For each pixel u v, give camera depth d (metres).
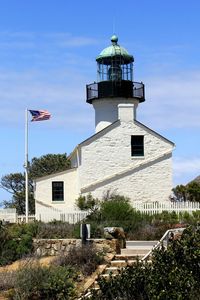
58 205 46.25
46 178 46.56
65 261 24.80
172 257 16.12
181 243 16.47
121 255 26.00
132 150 46.22
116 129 46.25
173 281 14.77
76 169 46.88
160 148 46.34
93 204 42.69
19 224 33.31
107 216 35.41
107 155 45.97
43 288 21.23
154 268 15.88
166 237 25.41
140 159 46.12
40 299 20.95
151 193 45.91
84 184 45.59
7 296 21.02
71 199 46.50
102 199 44.81
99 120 49.94
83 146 45.88
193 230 18.39
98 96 49.78
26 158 43.03
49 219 40.75
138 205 42.22
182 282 14.72
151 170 46.12
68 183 46.72
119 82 49.41
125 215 35.41
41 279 21.48
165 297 14.45
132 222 33.03
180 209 41.38
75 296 20.84
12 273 22.86
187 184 46.91
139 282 15.73
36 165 69.31
